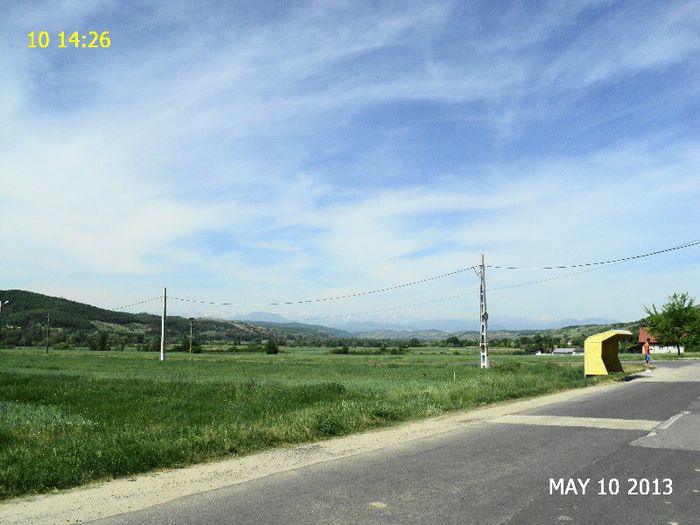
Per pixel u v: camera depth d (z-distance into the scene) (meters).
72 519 5.94
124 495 6.90
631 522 5.64
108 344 126.25
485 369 37.06
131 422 13.45
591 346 27.30
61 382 27.91
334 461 8.73
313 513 5.96
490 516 5.80
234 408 16.03
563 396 19.19
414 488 6.93
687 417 13.23
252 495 6.76
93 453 8.64
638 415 13.69
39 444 9.89
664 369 34.94
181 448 9.36
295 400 17.61
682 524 5.59
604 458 8.62
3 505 6.52
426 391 18.50
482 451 9.27
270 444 10.40
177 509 6.23
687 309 57.41
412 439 10.66
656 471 7.76
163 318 65.69
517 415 14.07
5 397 20.75
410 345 174.38
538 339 146.38
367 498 6.52
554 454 8.95
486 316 39.31
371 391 20.22
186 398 19.73
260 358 76.94
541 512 5.93
